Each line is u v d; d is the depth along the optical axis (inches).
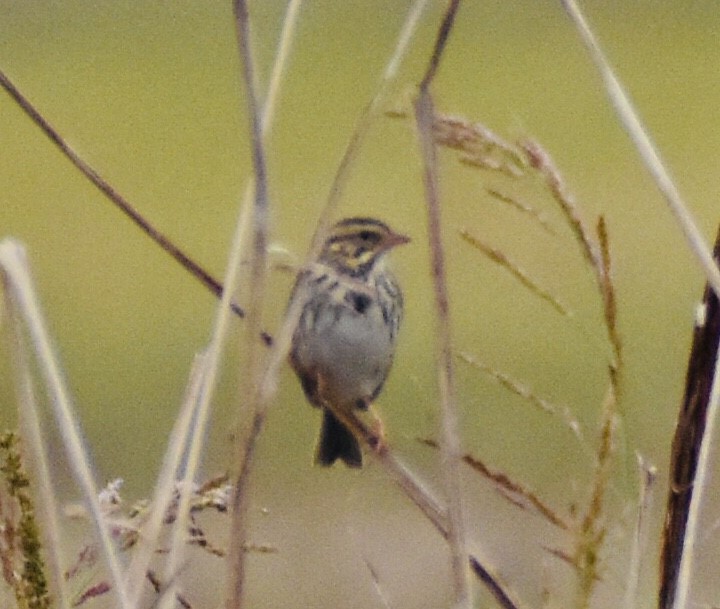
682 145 997.8
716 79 1117.1
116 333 813.9
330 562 313.6
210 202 946.7
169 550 247.0
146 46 1195.9
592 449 249.4
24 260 222.1
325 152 911.0
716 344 246.5
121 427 707.4
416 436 263.7
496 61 1127.6
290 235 614.9
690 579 236.1
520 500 253.1
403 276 663.1
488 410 553.0
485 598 278.1
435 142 239.5
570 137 956.6
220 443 420.5
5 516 221.1
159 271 868.6
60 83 1139.3
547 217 250.8
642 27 1238.9
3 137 1018.1
